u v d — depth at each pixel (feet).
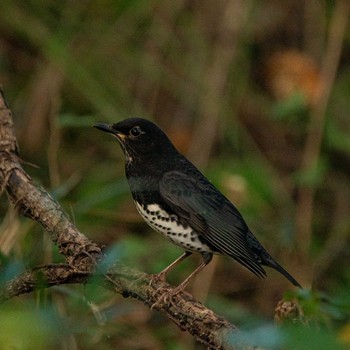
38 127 42.19
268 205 40.93
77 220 36.96
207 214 26.99
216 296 38.50
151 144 27.99
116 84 42.70
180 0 43.45
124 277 21.99
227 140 42.96
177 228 27.12
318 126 42.22
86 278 21.89
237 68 43.45
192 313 21.04
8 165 24.63
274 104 43.93
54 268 21.83
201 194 27.25
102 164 41.91
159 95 43.65
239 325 34.99
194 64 43.39
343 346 12.92
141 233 39.19
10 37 43.78
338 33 43.45
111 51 43.06
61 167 41.52
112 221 38.55
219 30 43.52
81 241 22.43
